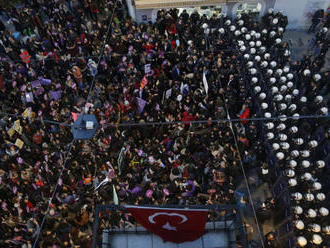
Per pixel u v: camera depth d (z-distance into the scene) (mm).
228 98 16000
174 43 18828
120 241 7133
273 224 13578
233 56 17672
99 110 15938
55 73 19234
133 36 19344
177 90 16797
